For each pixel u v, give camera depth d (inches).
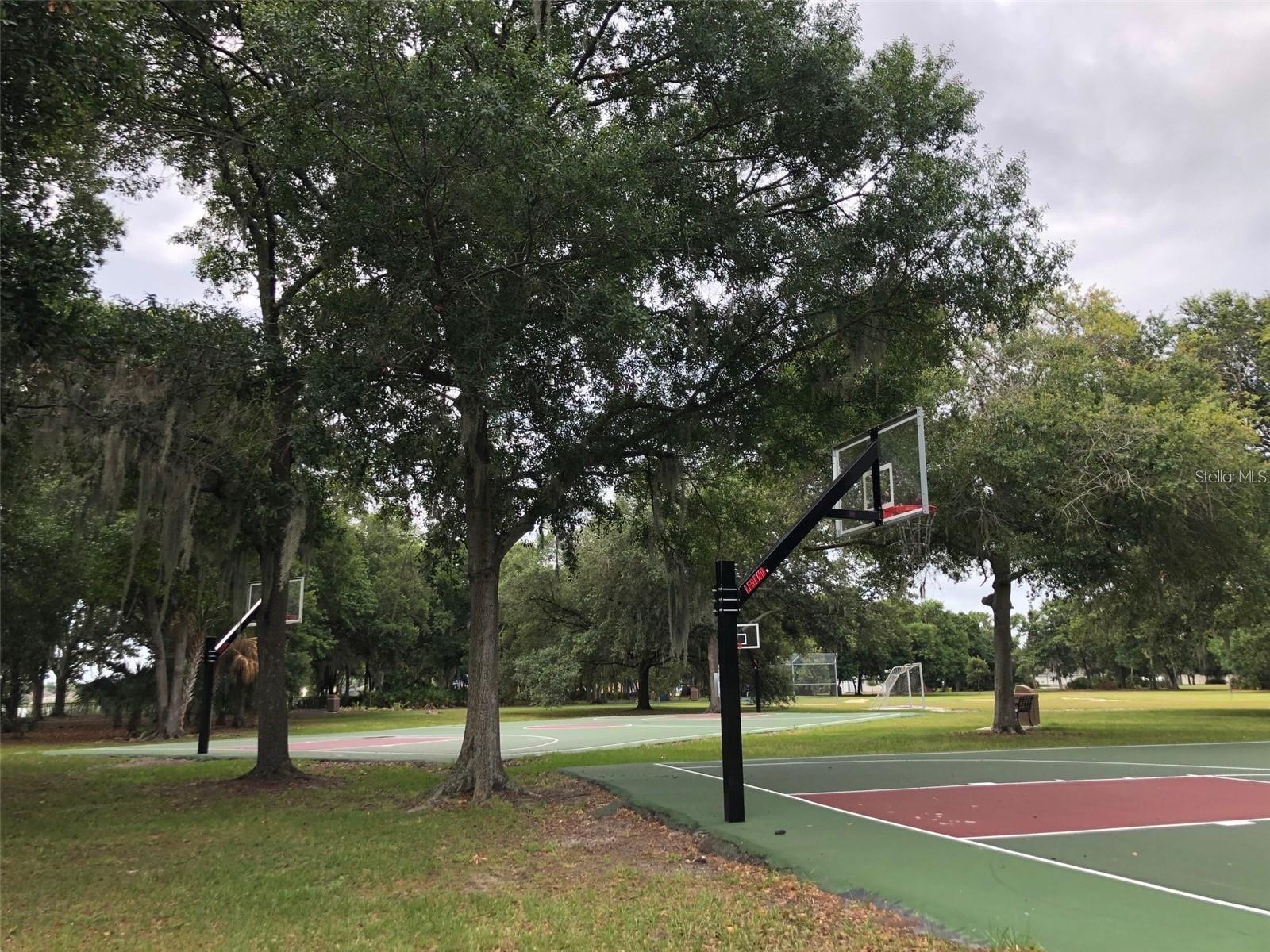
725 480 649.6
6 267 351.9
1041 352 812.0
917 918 229.8
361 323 401.4
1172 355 992.2
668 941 221.3
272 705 599.2
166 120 501.4
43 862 339.3
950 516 756.0
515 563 1877.5
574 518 531.8
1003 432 737.0
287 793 529.7
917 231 420.2
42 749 927.0
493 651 483.8
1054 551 733.3
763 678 1731.1
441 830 382.0
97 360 439.5
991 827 349.4
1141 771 551.5
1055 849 306.8
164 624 1163.3
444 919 246.1
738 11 415.2
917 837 329.1
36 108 361.7
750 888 272.1
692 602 820.6
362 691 2498.8
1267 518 775.7
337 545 1327.5
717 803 414.3
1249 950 195.9
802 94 417.7
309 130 372.8
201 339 456.4
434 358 426.6
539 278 391.2
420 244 389.4
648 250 400.2
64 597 1048.2
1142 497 691.4
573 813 421.1
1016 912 228.7
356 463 425.7
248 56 479.5
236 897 277.1
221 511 543.5
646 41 441.7
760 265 448.5
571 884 285.4
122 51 396.2
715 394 486.0
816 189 465.7
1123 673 3513.8
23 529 831.7
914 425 431.8
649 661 1727.4
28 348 376.5
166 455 442.6
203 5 450.9
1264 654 1461.6
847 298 440.8
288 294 563.8
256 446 481.1
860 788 472.7
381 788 541.3
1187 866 279.4
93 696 1299.2
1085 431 716.0
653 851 330.3
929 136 450.0
